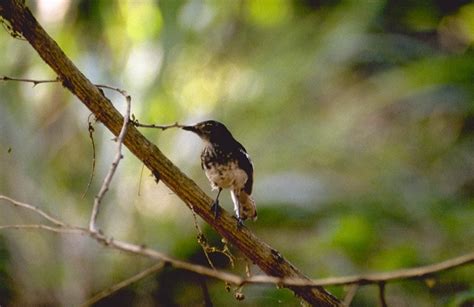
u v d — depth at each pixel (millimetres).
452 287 7895
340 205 13047
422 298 9539
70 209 12242
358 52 15016
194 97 14539
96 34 13844
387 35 15148
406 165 14195
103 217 12250
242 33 15344
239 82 14875
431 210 12727
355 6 15086
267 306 9773
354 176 13867
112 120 5590
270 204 12883
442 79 12320
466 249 11562
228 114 14516
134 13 14453
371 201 13016
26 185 12086
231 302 11062
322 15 15766
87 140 12766
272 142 14172
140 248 4266
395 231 12578
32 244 11648
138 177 12445
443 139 14516
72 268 11703
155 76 13758
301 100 14734
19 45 13125
